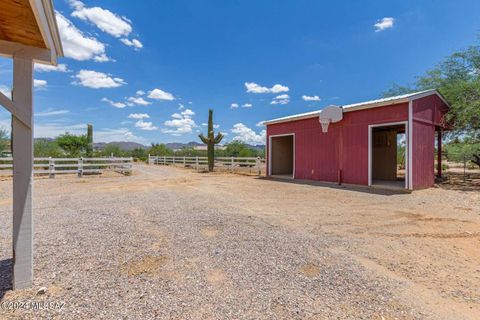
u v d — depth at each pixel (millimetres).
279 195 7602
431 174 9531
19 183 2273
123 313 1923
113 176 13500
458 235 3924
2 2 1680
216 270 2699
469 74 11688
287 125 12539
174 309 1986
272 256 3078
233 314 1933
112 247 3320
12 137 2260
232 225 4391
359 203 6398
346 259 3012
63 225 4301
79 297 2143
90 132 16875
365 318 1904
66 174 14031
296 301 2121
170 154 30625
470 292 2318
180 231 4031
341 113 9938
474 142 10789
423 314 1969
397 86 15164
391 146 12062
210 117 16938
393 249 3348
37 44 2289
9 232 3914
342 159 10062
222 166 18453
